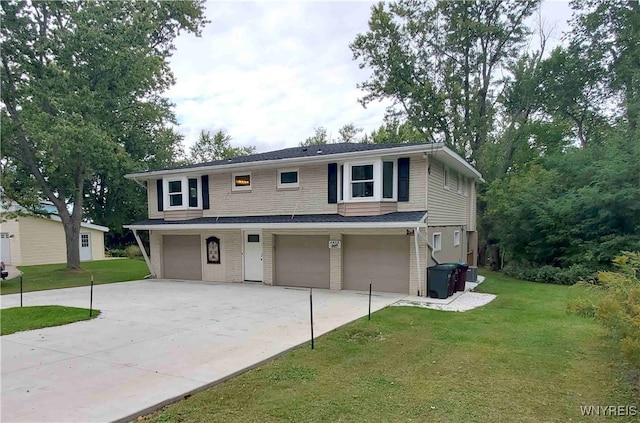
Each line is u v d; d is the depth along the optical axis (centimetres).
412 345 629
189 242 1608
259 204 1429
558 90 2280
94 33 1744
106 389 450
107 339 674
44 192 1897
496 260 2134
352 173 1210
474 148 2339
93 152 1728
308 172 1330
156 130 2972
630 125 1778
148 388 452
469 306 980
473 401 419
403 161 1177
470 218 1878
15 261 2466
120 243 3453
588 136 2358
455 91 2284
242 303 1023
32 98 1731
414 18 2331
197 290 1284
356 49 2450
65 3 1834
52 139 1573
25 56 1775
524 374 500
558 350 600
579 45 2242
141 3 2031
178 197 1599
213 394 441
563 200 1575
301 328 739
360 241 1238
